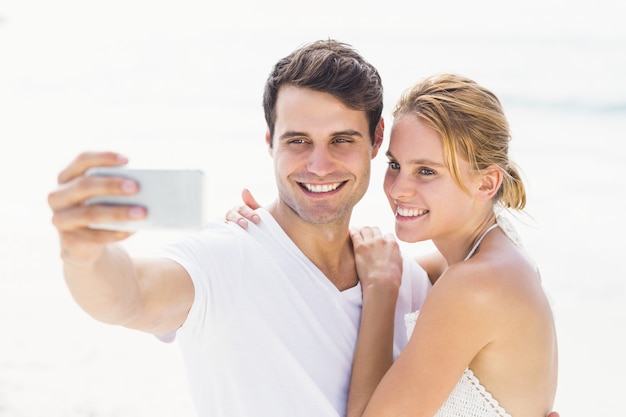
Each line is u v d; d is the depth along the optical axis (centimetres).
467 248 214
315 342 200
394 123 210
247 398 191
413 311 231
